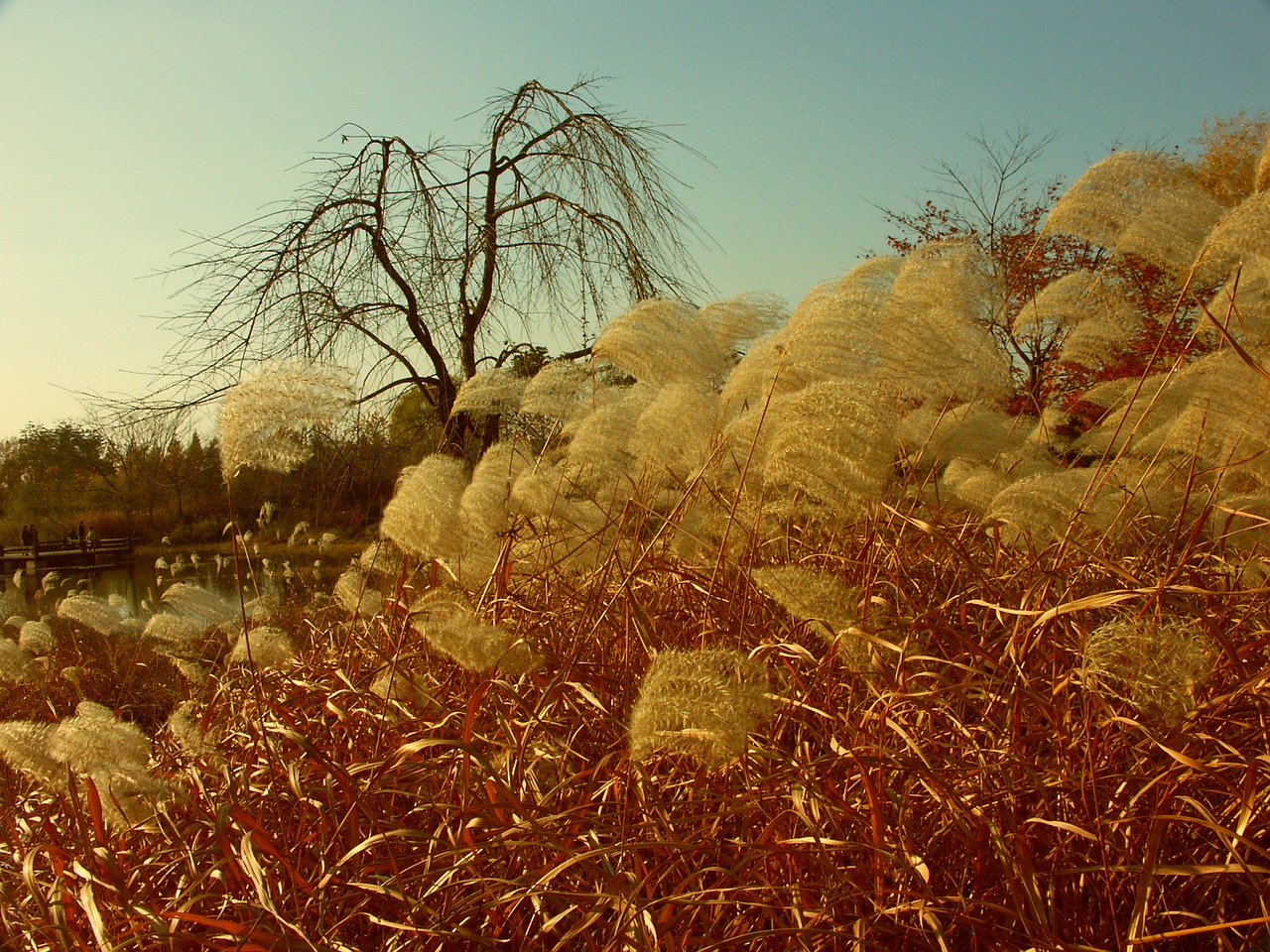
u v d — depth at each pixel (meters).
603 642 3.73
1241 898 2.41
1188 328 4.88
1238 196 13.55
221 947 2.24
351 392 3.57
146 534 24.80
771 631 3.55
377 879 2.65
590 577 4.26
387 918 2.64
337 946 2.31
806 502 3.55
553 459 5.15
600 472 4.60
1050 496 3.00
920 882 2.28
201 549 21.70
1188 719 2.38
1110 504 3.55
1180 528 3.16
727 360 4.59
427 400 13.27
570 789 2.93
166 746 4.11
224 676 4.46
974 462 4.61
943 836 2.62
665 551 4.29
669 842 2.28
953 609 3.61
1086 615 2.98
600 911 2.24
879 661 2.75
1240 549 3.66
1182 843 2.54
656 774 2.95
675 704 1.85
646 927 2.19
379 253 12.42
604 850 2.26
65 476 25.47
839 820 2.62
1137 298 4.36
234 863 2.64
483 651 2.62
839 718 2.76
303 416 3.52
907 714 2.91
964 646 3.04
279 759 3.21
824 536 4.54
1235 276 3.18
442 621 2.72
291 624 7.71
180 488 13.48
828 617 2.57
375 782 2.83
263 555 18.44
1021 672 2.66
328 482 12.29
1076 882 2.50
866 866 2.46
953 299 3.69
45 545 25.03
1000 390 3.89
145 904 2.38
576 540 4.64
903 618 2.98
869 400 2.80
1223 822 2.41
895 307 3.51
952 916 2.23
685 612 3.99
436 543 3.34
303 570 13.67
